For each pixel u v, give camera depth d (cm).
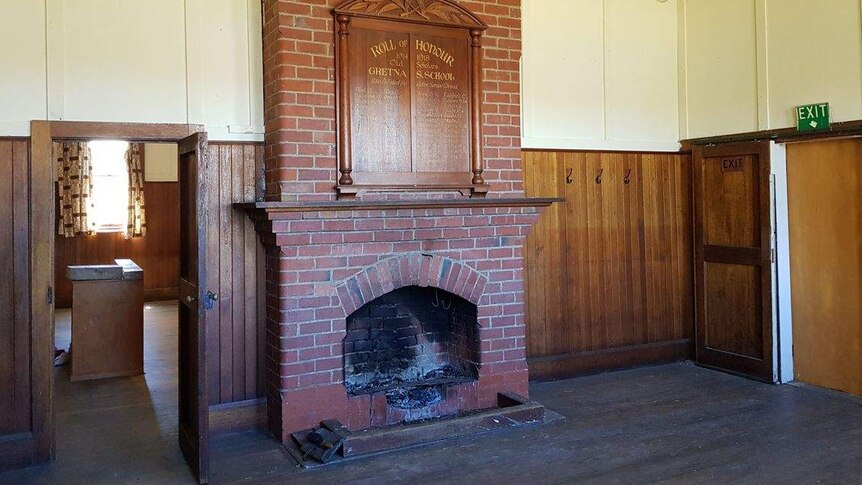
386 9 394
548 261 513
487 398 431
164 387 521
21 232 358
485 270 428
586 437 382
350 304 390
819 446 362
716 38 533
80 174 991
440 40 413
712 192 539
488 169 428
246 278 408
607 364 537
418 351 469
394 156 399
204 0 399
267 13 392
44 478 337
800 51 473
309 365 380
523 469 336
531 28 502
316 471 338
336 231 379
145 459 363
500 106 432
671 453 355
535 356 509
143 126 381
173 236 1068
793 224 497
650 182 559
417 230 402
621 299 547
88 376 545
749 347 513
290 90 373
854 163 456
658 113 561
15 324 357
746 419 411
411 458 354
